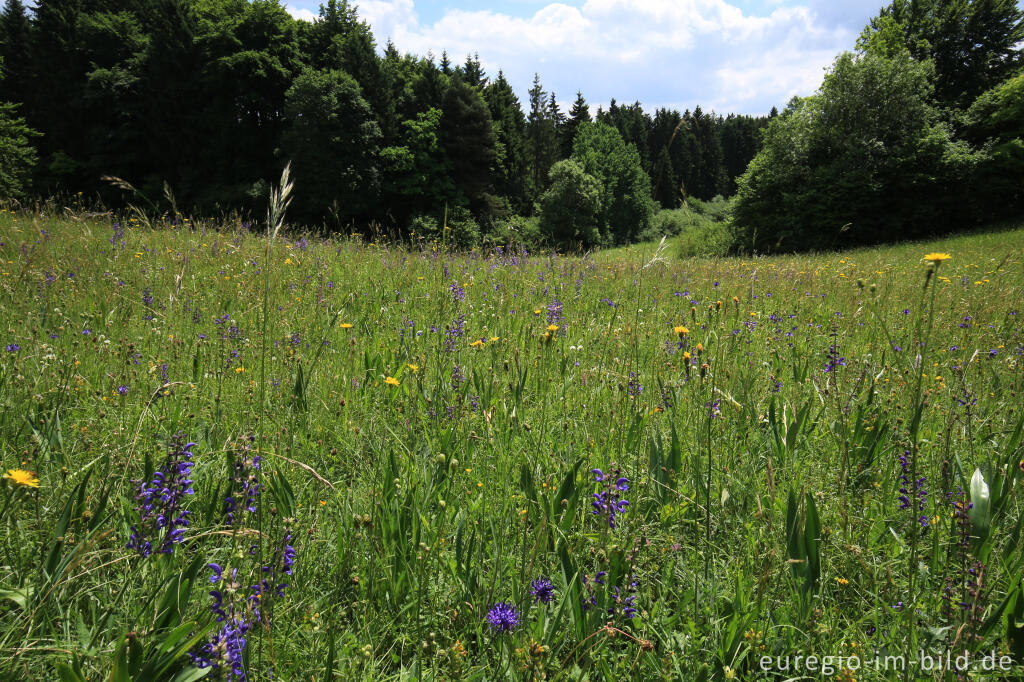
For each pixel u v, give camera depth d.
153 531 1.76
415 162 46.66
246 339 4.07
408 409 3.03
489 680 1.55
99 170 42.47
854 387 3.21
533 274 7.87
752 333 5.10
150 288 5.27
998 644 1.65
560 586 1.83
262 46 45.09
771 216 36.34
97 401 2.85
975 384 3.42
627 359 3.93
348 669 1.53
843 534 2.08
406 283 6.56
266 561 1.78
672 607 1.89
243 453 1.93
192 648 1.40
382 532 1.93
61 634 1.54
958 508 1.73
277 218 2.35
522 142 67.00
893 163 33.81
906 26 44.69
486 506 2.24
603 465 2.52
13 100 45.75
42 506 1.99
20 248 6.14
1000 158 34.03
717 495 2.39
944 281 7.76
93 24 44.88
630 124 90.00
